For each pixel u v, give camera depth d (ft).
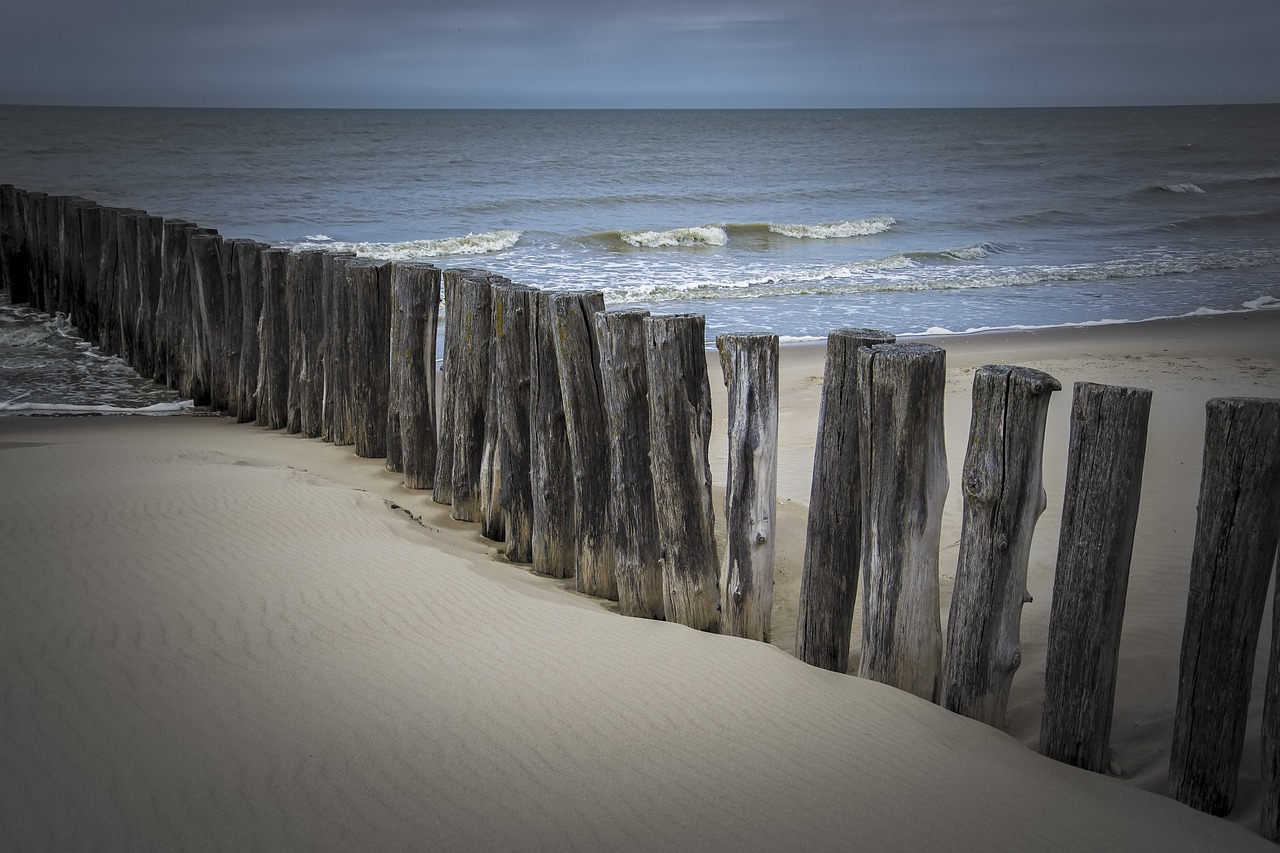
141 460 19.83
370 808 8.45
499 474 16.88
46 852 7.62
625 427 13.53
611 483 13.94
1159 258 68.59
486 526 17.43
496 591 13.44
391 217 84.94
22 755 8.77
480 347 17.60
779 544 18.19
